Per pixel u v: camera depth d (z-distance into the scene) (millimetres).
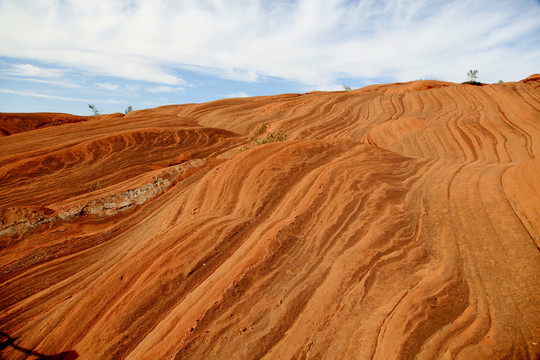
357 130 18438
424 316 3340
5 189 13578
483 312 3318
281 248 5016
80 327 4590
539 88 16688
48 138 22656
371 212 5688
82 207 9977
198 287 4680
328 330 3477
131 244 8047
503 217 4801
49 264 7578
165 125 28500
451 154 11359
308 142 9305
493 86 18828
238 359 3336
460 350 2893
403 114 19453
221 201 7430
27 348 4594
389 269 4266
